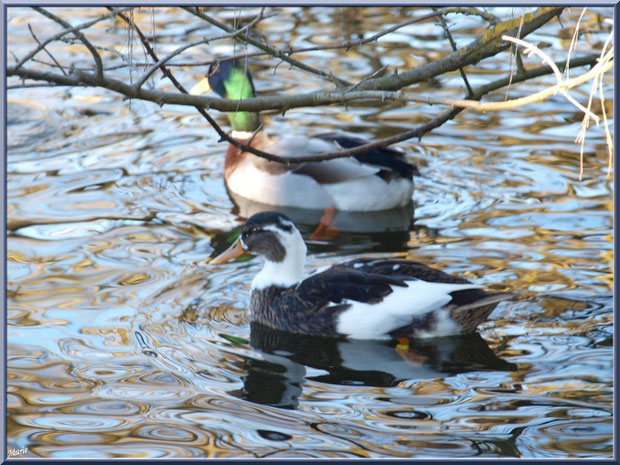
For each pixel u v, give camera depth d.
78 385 9.97
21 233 14.11
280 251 11.98
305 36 22.12
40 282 12.48
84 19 23.05
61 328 11.26
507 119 18.69
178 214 15.26
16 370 10.25
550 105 19.11
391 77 9.98
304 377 10.31
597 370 10.05
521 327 11.14
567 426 8.97
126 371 10.30
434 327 11.12
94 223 14.61
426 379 10.16
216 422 9.25
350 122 18.67
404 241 14.11
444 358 10.70
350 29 22.62
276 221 11.98
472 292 11.00
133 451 8.70
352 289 11.48
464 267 12.84
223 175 17.11
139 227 14.57
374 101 19.88
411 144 17.84
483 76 20.12
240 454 8.63
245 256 13.76
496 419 9.15
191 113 19.75
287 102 9.63
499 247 13.50
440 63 9.91
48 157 17.28
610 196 15.22
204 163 17.55
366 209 15.77
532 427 8.98
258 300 12.02
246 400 9.72
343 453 8.61
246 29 9.06
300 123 18.69
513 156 17.14
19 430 9.06
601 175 16.11
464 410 9.37
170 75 9.11
